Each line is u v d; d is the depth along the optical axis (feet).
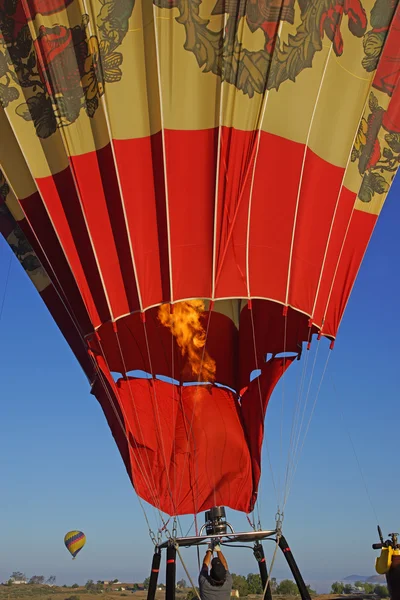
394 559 24.71
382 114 46.52
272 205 40.55
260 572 40.88
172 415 48.57
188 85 38.88
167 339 49.90
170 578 35.83
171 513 44.57
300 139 40.83
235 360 51.39
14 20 39.68
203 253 39.55
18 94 40.34
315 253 41.93
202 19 38.55
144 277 39.22
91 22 38.34
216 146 39.04
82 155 39.24
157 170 39.06
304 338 44.55
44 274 46.83
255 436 47.73
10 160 41.42
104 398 45.21
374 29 43.45
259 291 40.06
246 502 46.57
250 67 39.27
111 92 38.50
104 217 39.27
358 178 45.29
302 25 40.22
